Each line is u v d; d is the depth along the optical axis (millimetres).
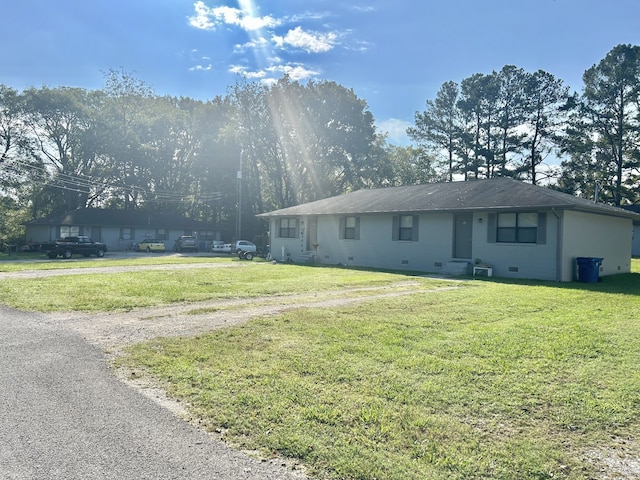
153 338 6570
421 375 4883
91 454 3219
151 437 3488
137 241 43594
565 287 13078
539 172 44094
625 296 10906
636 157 38875
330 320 7773
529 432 3605
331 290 12117
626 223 20000
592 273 15070
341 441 3418
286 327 7211
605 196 41562
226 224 50156
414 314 8359
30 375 4926
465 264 17672
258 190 48812
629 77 38781
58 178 45188
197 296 10656
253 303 9812
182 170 52719
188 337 6605
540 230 15875
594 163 41531
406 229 20344
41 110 44250
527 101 43156
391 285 13312
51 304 9414
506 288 12602
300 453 3254
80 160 47344
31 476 2924
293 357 5535
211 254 36906
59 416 3857
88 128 46000
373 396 4301
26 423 3715
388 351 5785
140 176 49938
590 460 3203
